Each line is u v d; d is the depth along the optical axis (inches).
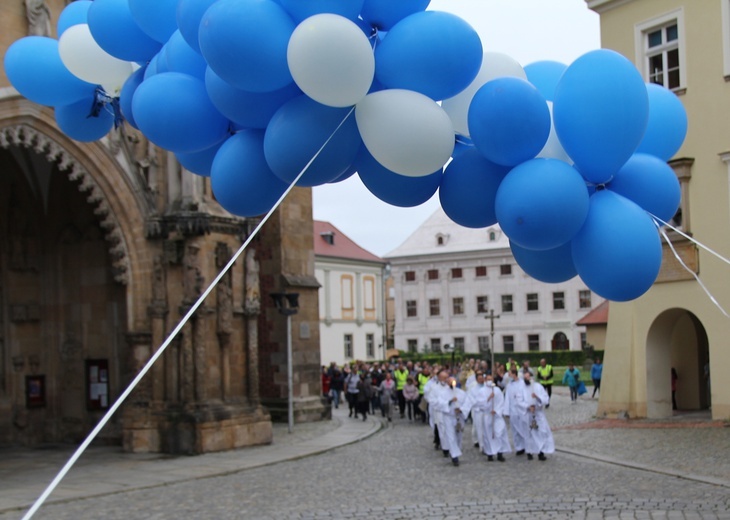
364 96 260.7
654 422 959.6
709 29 935.7
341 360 3115.2
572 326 3169.3
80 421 949.8
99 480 679.7
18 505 573.0
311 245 1285.7
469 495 561.3
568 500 525.3
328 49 239.1
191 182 852.6
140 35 321.7
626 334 1028.5
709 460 666.2
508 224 259.9
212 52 250.4
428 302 3412.9
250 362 902.4
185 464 760.3
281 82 257.4
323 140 264.4
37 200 965.8
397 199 294.4
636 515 467.8
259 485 638.5
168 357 856.3
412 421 1224.8
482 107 257.1
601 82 260.1
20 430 941.2
